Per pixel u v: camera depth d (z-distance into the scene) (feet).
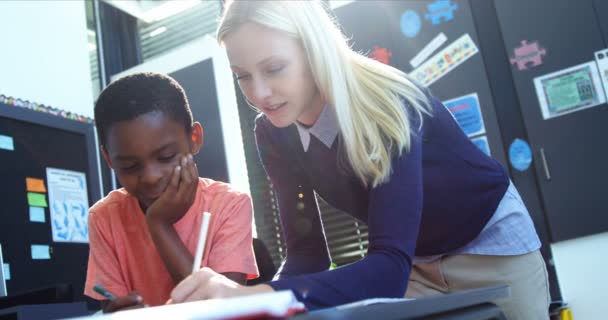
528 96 8.77
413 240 2.70
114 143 3.61
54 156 8.25
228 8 3.10
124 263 3.88
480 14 9.19
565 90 8.61
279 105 3.16
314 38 3.05
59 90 9.23
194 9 13.08
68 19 9.74
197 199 3.98
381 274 2.46
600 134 8.35
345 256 10.80
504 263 3.91
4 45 8.53
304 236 4.05
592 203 8.28
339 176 3.59
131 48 12.78
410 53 9.47
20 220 7.55
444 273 4.03
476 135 8.99
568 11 8.71
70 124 8.59
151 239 3.85
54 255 7.91
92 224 3.98
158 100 3.66
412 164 2.89
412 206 2.77
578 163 8.41
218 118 10.42
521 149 8.73
